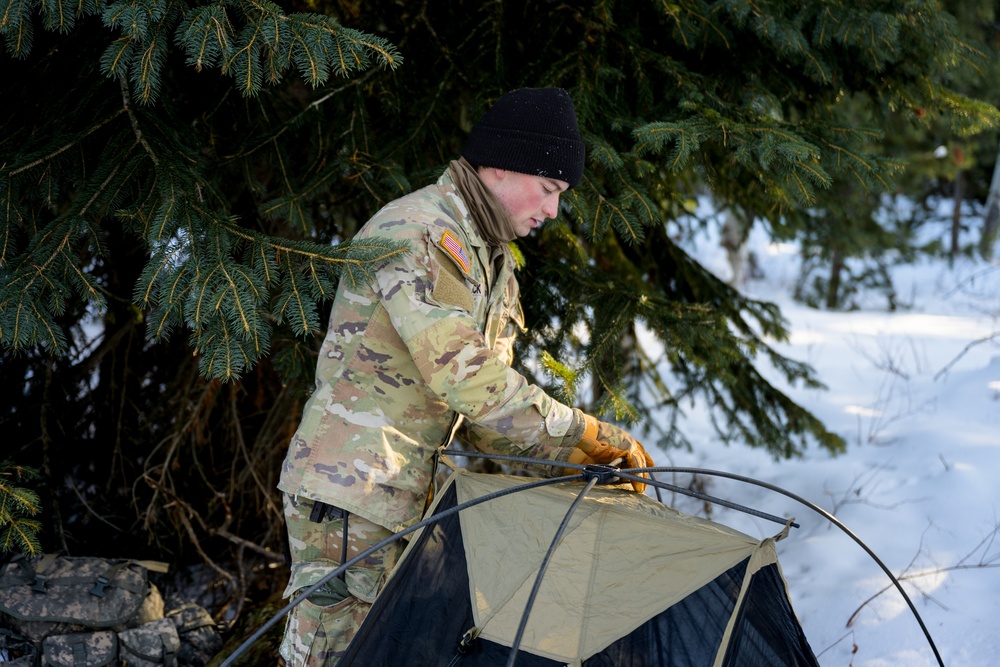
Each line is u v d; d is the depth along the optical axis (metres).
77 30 2.45
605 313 2.94
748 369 3.58
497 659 1.62
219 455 3.65
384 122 3.02
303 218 2.50
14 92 2.54
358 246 1.83
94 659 2.49
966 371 4.51
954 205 13.83
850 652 2.46
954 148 10.12
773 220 3.87
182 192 2.20
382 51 2.05
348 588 1.90
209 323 2.02
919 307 10.78
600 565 1.65
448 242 1.82
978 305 9.86
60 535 2.99
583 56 2.82
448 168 1.95
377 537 1.90
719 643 1.51
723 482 3.93
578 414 1.88
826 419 4.32
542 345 2.94
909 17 2.86
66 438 3.27
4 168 2.19
